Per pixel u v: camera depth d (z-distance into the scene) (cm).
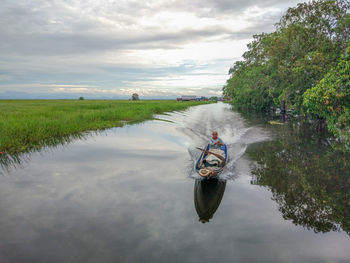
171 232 361
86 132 1275
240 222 398
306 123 1923
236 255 310
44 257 300
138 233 357
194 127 1666
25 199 469
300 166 732
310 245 336
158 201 470
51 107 2883
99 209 431
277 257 307
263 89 2889
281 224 393
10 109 2444
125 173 638
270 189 548
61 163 719
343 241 347
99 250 315
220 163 688
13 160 743
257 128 1641
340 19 1381
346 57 914
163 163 741
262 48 2712
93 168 676
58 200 466
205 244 333
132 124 1653
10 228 365
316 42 1519
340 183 586
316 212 438
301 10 1570
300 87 1631
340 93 883
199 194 509
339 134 1070
